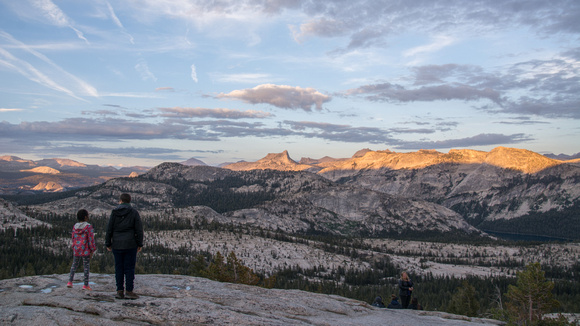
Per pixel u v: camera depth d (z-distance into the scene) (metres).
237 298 18.55
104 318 13.66
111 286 18.05
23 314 13.11
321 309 20.08
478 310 79.44
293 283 175.25
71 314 13.50
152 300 16.00
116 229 16.11
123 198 16.77
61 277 19.38
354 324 17.50
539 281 44.12
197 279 22.02
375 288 173.12
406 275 29.12
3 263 159.75
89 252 17.16
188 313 14.88
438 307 139.25
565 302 136.75
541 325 40.88
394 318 20.80
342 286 182.25
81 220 17.44
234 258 63.81
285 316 17.16
